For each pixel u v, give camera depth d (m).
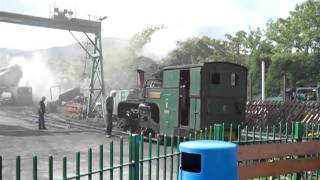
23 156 13.43
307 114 19.45
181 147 5.38
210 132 6.90
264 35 49.88
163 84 18.03
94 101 31.84
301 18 44.59
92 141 17.83
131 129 20.66
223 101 16.81
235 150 5.36
